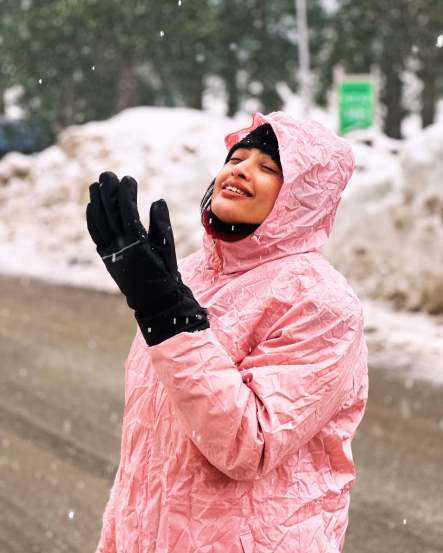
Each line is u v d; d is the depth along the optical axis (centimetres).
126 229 146
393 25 2394
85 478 483
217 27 2527
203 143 1364
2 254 1336
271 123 168
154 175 1338
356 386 174
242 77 3097
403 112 3075
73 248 1352
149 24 2375
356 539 411
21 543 401
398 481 482
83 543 404
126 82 2581
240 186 169
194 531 162
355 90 1205
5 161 1638
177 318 149
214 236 174
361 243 919
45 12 2508
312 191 168
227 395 148
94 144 1529
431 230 859
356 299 167
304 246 171
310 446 168
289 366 157
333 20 2620
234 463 152
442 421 582
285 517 163
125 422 182
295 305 162
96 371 710
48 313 942
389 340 773
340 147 172
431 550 402
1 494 457
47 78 2583
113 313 948
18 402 622
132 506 175
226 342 166
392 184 928
